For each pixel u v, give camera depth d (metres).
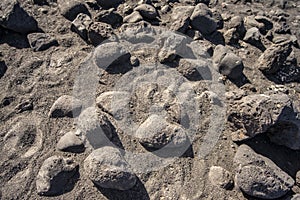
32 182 0.69
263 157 0.73
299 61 0.95
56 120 0.77
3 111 0.78
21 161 0.71
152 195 0.68
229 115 0.76
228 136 0.77
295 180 0.72
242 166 0.68
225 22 1.01
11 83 0.83
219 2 1.09
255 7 1.10
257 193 0.67
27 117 0.78
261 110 0.70
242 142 0.75
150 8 0.97
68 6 0.96
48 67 0.86
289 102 0.71
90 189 0.67
